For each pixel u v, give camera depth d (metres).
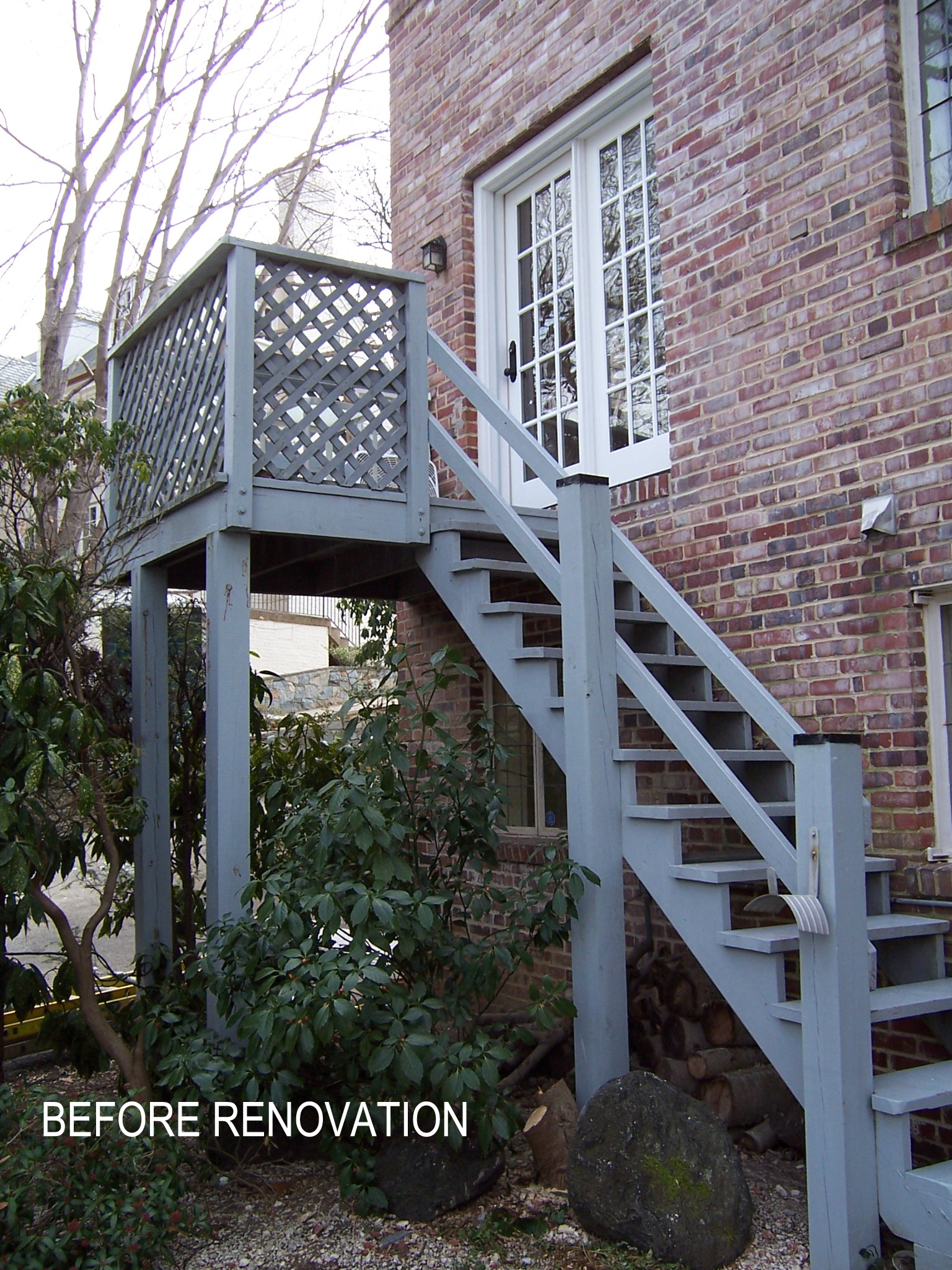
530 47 5.98
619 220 5.68
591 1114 3.36
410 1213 3.43
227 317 4.45
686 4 4.97
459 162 6.51
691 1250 3.06
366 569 5.65
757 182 4.60
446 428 6.50
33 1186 2.97
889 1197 2.93
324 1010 3.28
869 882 3.78
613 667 3.96
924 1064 3.72
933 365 3.88
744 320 4.63
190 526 4.70
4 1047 5.02
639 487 5.11
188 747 5.64
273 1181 3.75
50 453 4.37
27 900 3.86
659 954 4.82
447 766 4.14
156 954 4.73
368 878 3.93
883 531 3.96
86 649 5.42
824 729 4.19
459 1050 3.41
